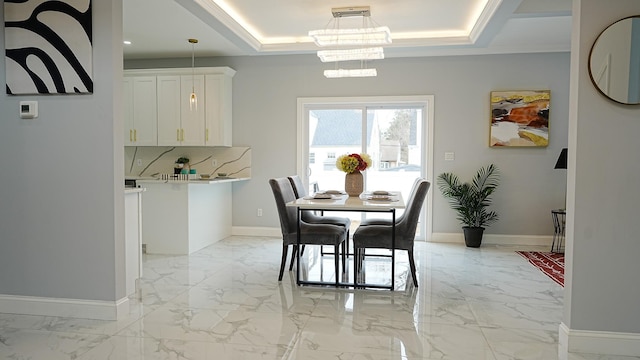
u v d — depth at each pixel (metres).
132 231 3.57
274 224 6.31
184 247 5.12
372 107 6.21
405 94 5.97
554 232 5.65
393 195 4.55
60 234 3.04
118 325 2.92
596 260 2.52
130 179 5.23
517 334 2.81
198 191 5.37
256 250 5.37
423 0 4.31
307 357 2.46
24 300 3.09
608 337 2.52
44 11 2.96
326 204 3.68
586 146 2.50
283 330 2.85
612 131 2.48
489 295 3.63
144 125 6.21
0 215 3.10
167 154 6.50
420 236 6.09
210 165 6.41
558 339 2.73
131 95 6.23
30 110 3.00
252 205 6.35
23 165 3.06
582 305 2.54
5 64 3.02
